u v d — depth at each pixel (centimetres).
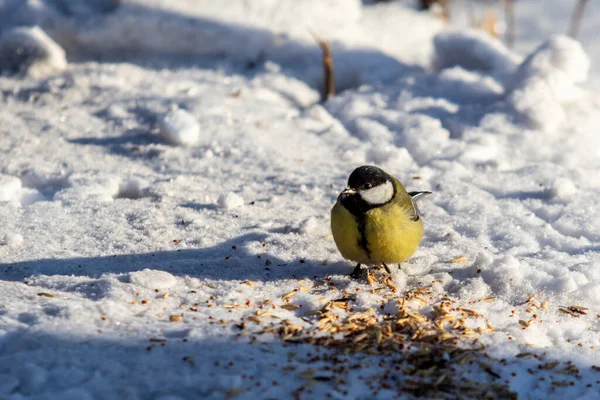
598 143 1273
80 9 1605
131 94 1448
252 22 1603
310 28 1636
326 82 1492
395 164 1225
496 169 1195
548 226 998
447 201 1091
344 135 1338
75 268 866
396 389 614
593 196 1083
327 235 978
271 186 1141
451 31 1612
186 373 606
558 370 673
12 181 1096
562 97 1377
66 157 1219
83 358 624
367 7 1877
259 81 1525
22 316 708
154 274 818
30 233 962
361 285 841
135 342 660
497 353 694
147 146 1266
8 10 1630
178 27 1580
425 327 732
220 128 1320
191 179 1155
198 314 737
